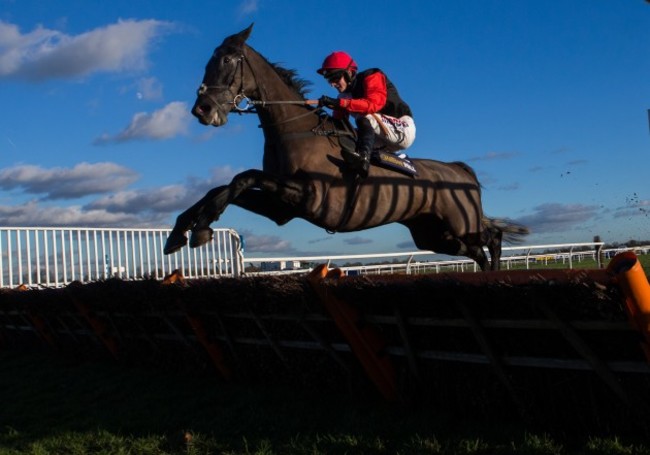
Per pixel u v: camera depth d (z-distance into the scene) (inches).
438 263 382.9
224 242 344.2
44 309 224.7
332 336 138.4
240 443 117.1
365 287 119.6
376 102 172.4
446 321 115.3
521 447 101.9
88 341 222.4
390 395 134.0
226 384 167.8
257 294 140.3
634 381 97.9
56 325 233.3
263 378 163.5
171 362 188.7
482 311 108.6
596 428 105.5
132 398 161.8
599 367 97.9
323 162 167.0
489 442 106.9
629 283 87.5
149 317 187.8
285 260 354.0
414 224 210.5
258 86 168.4
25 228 298.4
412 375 128.0
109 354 214.8
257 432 123.9
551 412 109.1
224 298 150.6
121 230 328.2
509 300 102.4
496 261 227.5
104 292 189.6
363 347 131.1
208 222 154.0
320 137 169.2
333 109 171.9
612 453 96.3
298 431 122.0
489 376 116.0
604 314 93.4
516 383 111.7
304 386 150.3
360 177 171.9
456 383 121.4
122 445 122.3
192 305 162.6
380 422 122.5
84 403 161.0
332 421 126.8
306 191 163.2
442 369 123.2
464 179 207.6
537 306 99.8
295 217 176.1
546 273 101.0
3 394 179.9
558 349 105.7
